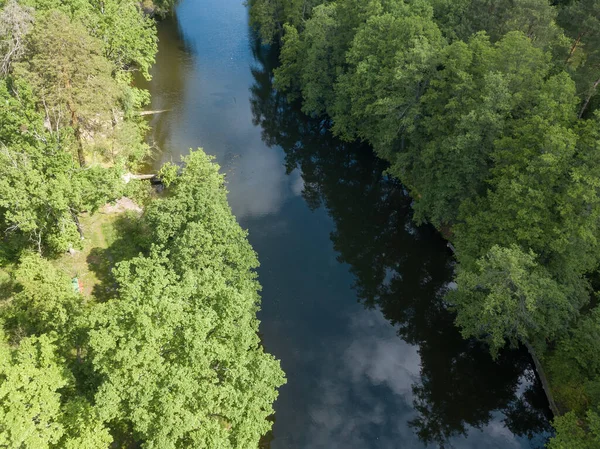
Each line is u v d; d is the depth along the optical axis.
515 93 43.97
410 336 46.56
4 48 46.88
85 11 54.94
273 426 37.94
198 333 26.91
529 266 38.34
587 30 56.62
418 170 54.69
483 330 41.25
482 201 44.81
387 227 60.19
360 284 51.47
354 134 72.69
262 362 30.67
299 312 47.62
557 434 33.03
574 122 44.97
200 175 41.53
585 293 38.88
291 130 76.50
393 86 54.38
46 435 24.00
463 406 40.91
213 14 111.62
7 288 38.53
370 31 57.75
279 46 97.94
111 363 25.39
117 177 45.91
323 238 57.06
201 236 35.88
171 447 24.22
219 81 85.94
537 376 40.50
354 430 38.16
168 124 72.56
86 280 43.44
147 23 71.81
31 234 41.31
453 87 47.19
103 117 49.53
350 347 44.78
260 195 62.59
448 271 53.09
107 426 31.84
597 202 36.25
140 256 35.12
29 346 26.16
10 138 41.38
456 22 60.78
